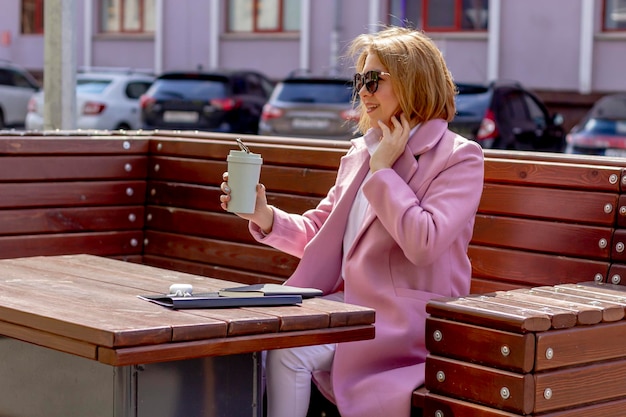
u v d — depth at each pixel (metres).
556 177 4.31
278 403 3.88
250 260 5.49
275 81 27.66
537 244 4.36
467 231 3.96
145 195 6.00
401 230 3.75
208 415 3.35
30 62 32.31
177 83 20.31
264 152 5.39
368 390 3.77
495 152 4.55
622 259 4.12
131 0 30.30
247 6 28.23
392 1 25.58
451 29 25.17
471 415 3.40
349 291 4.02
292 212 5.27
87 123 22.56
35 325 3.14
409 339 3.86
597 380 3.45
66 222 5.73
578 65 23.64
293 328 3.21
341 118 16.89
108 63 30.50
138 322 3.03
